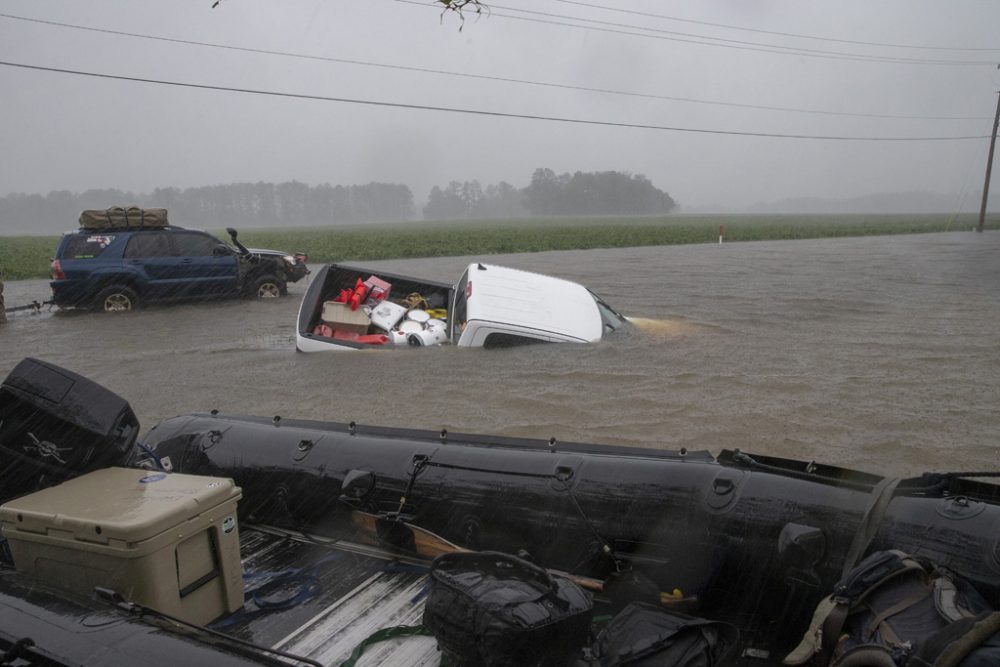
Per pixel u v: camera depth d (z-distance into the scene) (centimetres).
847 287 1502
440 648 257
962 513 262
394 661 279
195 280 1521
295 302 1555
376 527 357
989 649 175
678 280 1702
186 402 743
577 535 320
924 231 5722
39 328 1236
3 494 313
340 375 798
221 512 297
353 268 1036
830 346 888
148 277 1470
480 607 237
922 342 903
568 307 920
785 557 264
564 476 333
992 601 237
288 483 389
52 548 275
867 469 512
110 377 850
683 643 247
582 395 699
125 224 1486
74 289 1424
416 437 394
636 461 330
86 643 222
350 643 293
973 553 249
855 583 229
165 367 895
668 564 303
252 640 295
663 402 675
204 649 222
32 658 219
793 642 282
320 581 342
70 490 297
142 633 228
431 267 2461
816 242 3925
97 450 319
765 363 802
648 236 4812
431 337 906
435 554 343
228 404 727
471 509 344
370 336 928
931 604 214
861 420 614
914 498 275
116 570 266
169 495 288
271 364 878
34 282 2305
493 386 732
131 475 312
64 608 244
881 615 216
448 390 725
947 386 705
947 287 1480
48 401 315
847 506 280
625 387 720
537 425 624
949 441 564
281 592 328
